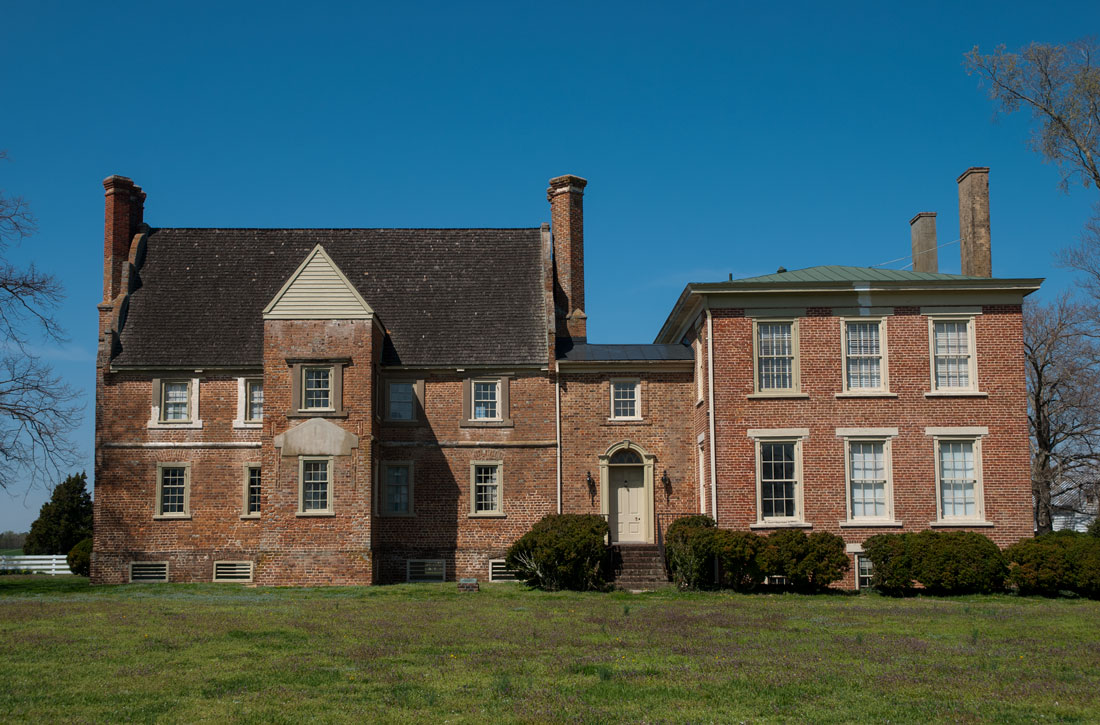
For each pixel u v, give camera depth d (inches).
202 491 1350.9
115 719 476.4
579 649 678.5
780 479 1203.9
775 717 479.8
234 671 594.2
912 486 1202.0
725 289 1215.6
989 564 1088.2
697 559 1141.1
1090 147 1412.4
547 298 1412.4
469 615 884.0
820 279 1273.4
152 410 1363.2
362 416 1269.7
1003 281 1213.1
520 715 481.1
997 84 1441.9
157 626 795.4
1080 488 1755.7
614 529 1334.9
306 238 1524.4
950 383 1224.2
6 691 538.0
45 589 1244.5
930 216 1460.4
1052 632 780.0
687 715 481.7
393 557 1320.1
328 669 600.7
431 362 1357.0
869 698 518.0
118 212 1471.5
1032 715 482.9
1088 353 1729.8
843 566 1118.4
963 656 653.3
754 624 820.6
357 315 1286.9
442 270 1486.2
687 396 1347.2
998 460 1206.3
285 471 1256.2
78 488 2082.9
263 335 1359.5
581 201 1541.6
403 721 471.2
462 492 1338.6
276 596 1091.3
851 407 1212.5
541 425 1349.7
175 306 1423.5
